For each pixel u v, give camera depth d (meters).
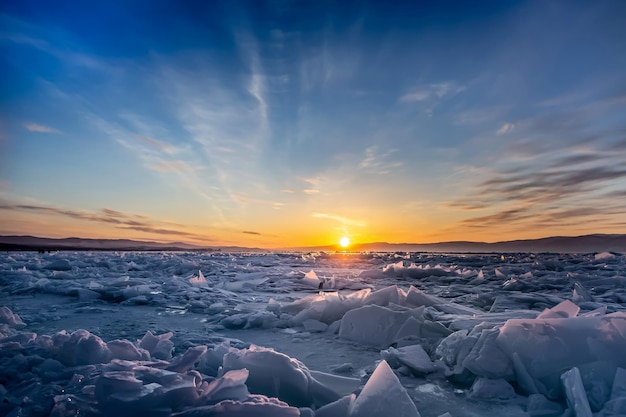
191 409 1.85
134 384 1.99
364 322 4.43
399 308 4.78
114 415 1.85
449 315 4.82
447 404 2.61
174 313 6.02
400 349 3.59
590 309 5.77
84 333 3.03
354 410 2.09
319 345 4.18
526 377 2.73
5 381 2.50
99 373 2.38
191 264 15.46
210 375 2.77
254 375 2.49
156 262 17.98
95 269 15.15
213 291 8.31
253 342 4.31
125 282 8.80
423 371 3.18
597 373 2.50
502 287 9.30
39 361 2.74
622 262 17.80
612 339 2.69
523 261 23.77
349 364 3.42
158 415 1.84
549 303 5.99
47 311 6.09
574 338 2.78
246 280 11.44
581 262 18.23
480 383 2.80
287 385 2.45
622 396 2.22
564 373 2.55
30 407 2.08
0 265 15.24
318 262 24.89
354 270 17.25
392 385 2.15
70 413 1.92
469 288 9.75
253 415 1.81
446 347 3.40
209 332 4.70
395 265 14.16
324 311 5.25
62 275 11.75
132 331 4.67
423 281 12.08
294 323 5.19
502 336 3.01
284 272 14.88
